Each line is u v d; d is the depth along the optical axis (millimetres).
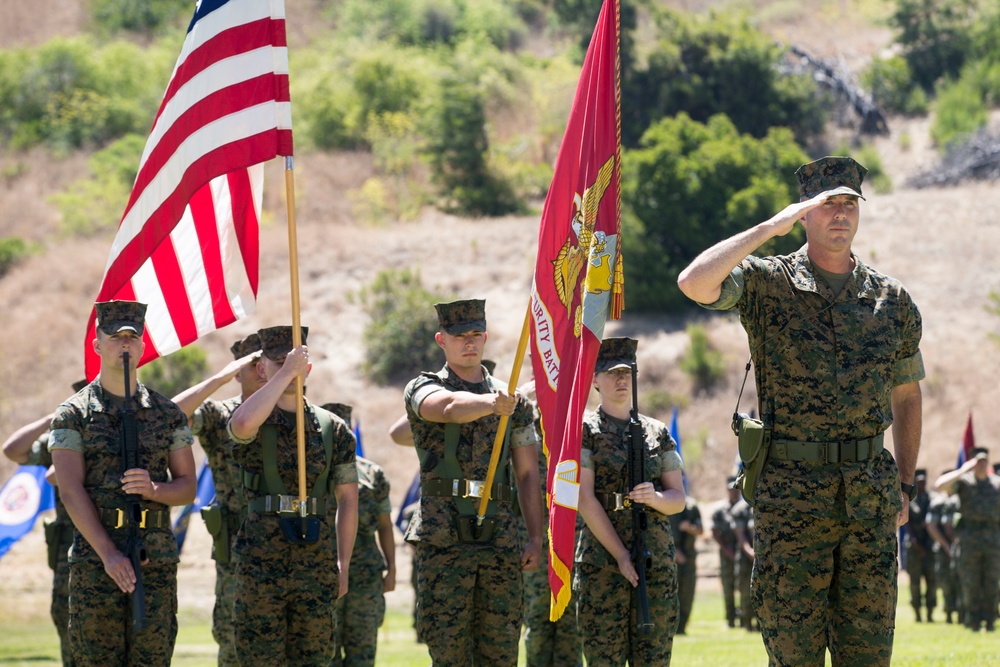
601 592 17109
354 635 23469
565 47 178625
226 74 17391
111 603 16047
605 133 15016
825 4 174875
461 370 17141
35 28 189625
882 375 13547
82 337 99625
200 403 18984
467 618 16344
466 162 126312
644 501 16797
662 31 127625
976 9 154500
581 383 14391
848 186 13539
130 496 16031
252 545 16406
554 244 15477
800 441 13477
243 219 18859
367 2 188375
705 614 50031
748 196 94062
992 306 89312
